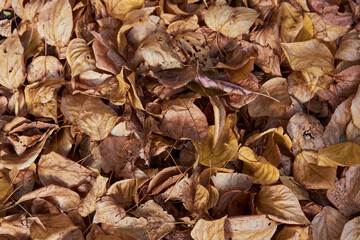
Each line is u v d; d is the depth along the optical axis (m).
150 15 0.62
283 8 0.65
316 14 0.66
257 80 0.63
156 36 0.62
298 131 0.63
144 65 0.61
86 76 0.62
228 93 0.61
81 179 0.61
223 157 0.61
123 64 0.60
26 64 0.64
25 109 0.63
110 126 0.60
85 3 0.65
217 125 0.59
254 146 0.63
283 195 0.60
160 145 0.61
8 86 0.63
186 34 0.63
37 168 0.61
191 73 0.60
